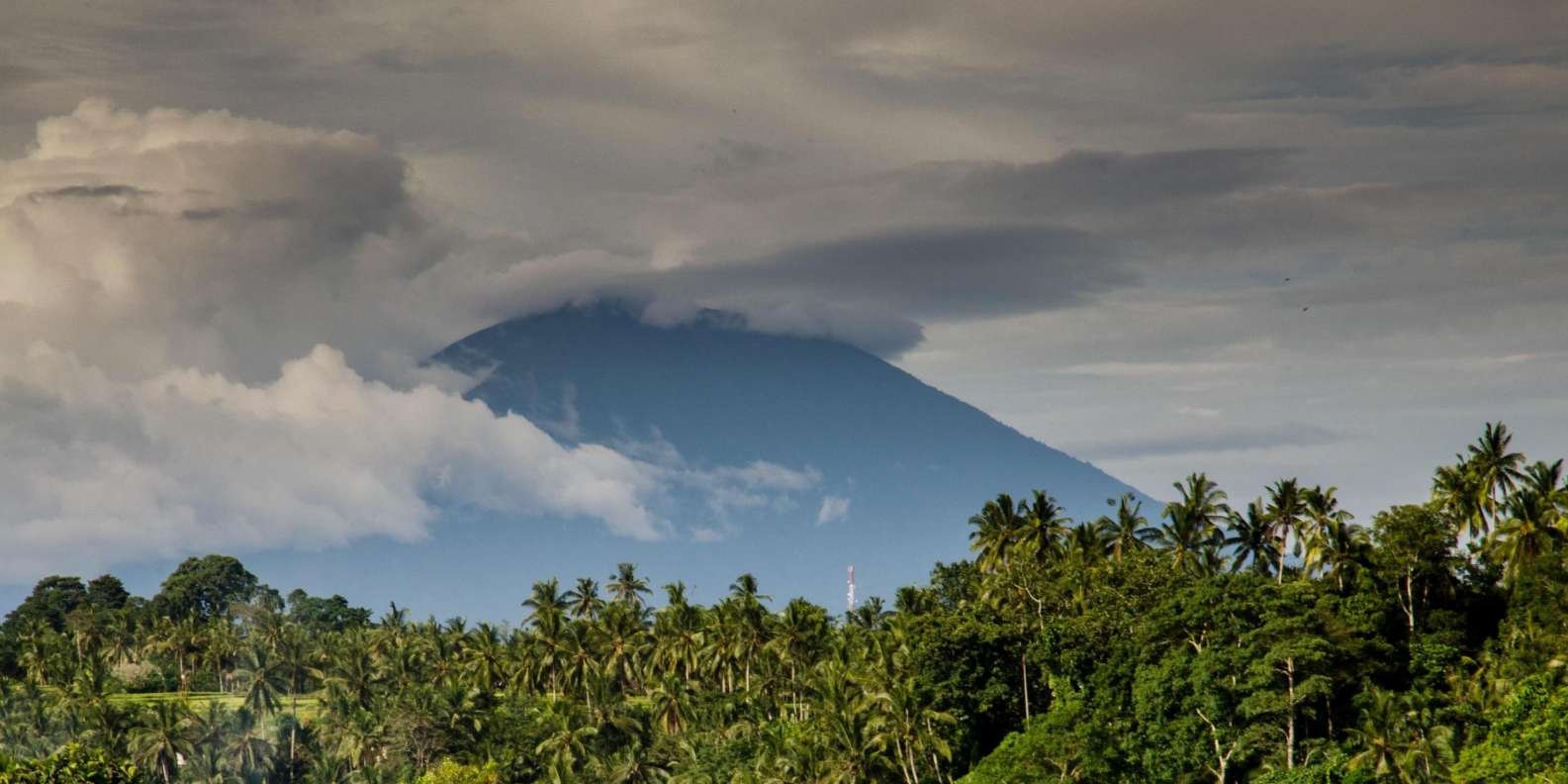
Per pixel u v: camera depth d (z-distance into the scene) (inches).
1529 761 3777.1
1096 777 4690.0
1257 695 4566.9
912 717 5231.3
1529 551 4953.3
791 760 5472.4
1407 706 4443.9
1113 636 5236.2
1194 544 5984.3
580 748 6845.5
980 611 5797.2
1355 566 5088.6
